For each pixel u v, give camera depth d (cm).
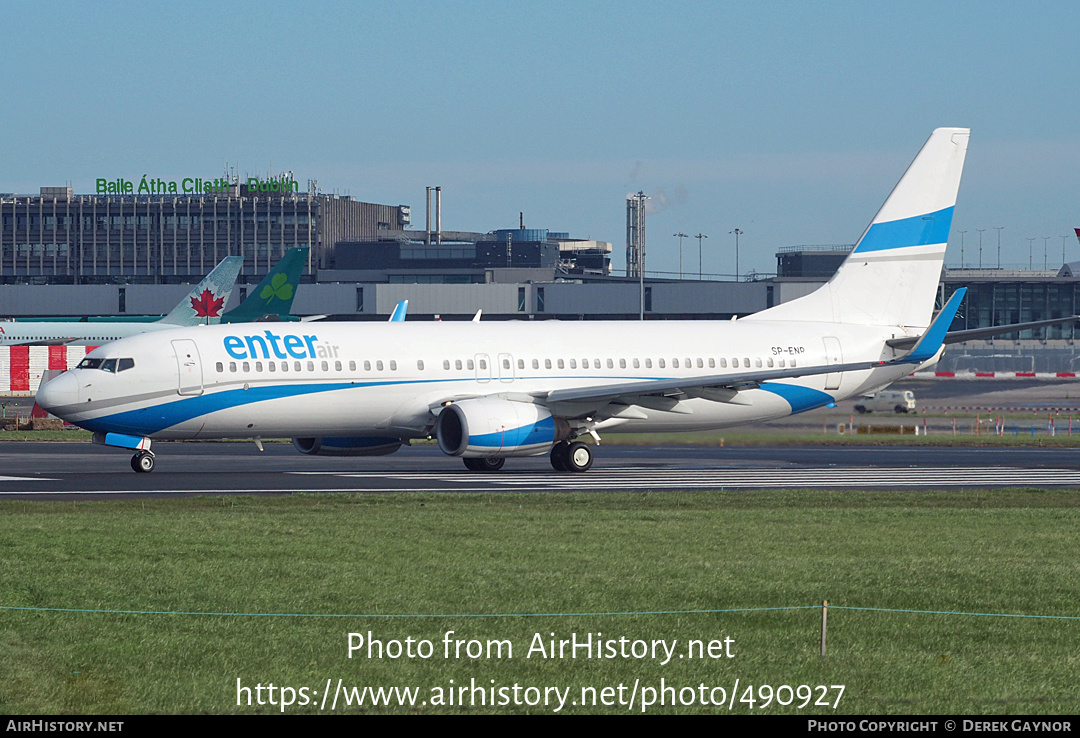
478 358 13025
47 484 10912
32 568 6053
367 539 7119
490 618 5041
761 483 11575
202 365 12062
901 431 18388
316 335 12650
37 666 4297
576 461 12725
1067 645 4712
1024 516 8650
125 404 11875
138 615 5050
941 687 4138
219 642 4625
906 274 14838
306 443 13738
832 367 13088
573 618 5056
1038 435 18112
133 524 7744
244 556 6475
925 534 7600
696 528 7769
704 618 5078
